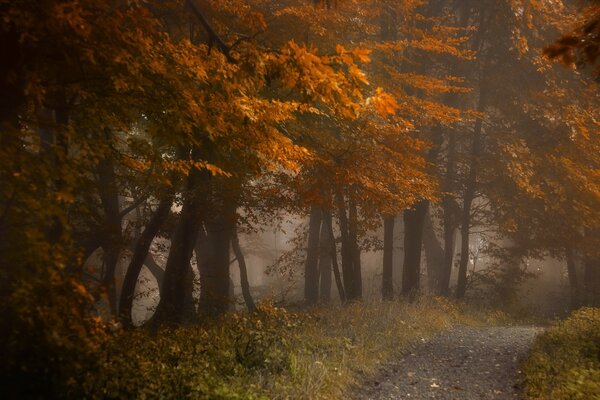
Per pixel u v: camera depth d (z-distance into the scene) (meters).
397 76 13.82
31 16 5.86
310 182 12.21
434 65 21.48
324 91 7.02
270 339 9.66
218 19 10.34
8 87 6.43
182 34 10.93
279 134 8.30
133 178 11.72
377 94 7.19
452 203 25.36
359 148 12.36
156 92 7.51
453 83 21.39
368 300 17.12
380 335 11.88
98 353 6.56
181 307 14.34
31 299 5.62
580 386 7.75
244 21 8.30
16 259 5.71
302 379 8.04
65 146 7.61
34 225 5.97
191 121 7.93
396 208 13.40
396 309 15.27
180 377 7.09
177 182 12.59
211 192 13.48
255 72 7.23
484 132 23.73
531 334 15.00
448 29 15.80
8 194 5.86
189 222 14.39
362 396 8.38
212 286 19.75
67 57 6.68
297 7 11.45
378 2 15.29
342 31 12.68
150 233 13.86
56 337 5.62
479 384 9.18
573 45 6.10
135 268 13.75
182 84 7.43
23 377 5.59
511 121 22.14
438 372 10.02
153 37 7.38
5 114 6.52
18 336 5.68
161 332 10.32
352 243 20.64
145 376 6.78
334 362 9.24
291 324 11.11
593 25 5.96
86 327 6.60
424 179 13.25
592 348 10.52
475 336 14.41
